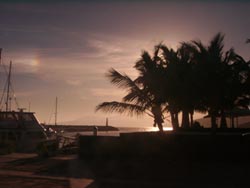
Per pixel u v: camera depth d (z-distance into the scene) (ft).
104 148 83.87
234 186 53.36
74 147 99.96
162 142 80.18
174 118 96.48
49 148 91.81
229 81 80.33
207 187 52.90
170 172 64.75
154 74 83.76
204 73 78.43
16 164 76.07
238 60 82.53
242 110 117.50
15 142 114.73
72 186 53.72
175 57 84.53
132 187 53.62
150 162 74.74
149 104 85.66
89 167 71.26
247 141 74.84
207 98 79.77
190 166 69.51
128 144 82.38
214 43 82.43
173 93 81.87
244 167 67.26
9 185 53.57
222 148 76.13
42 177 60.70
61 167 71.56
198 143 77.82
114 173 64.90
